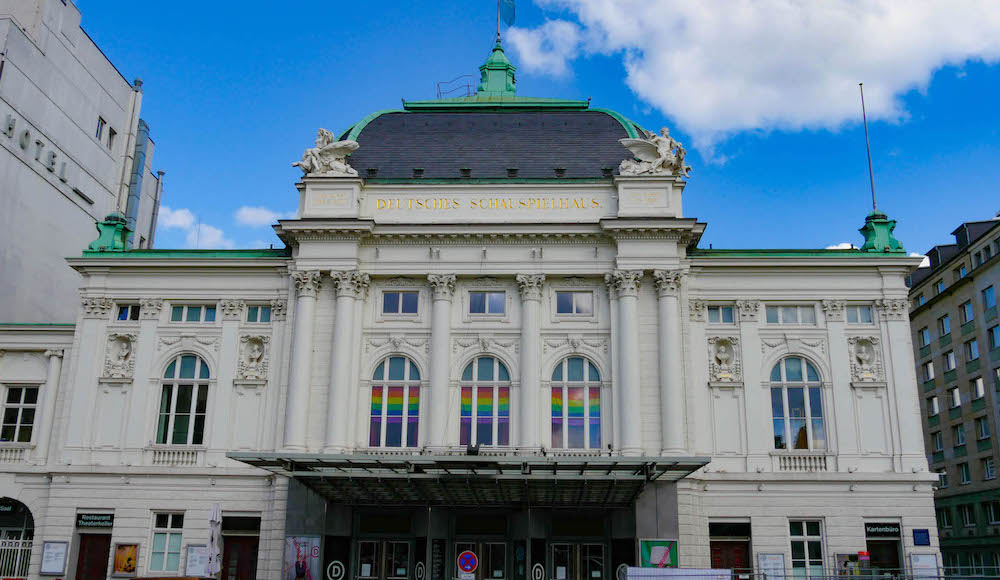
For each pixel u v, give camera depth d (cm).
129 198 6425
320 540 3534
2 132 4734
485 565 3700
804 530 3641
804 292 3888
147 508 3734
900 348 3809
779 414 3809
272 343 3903
